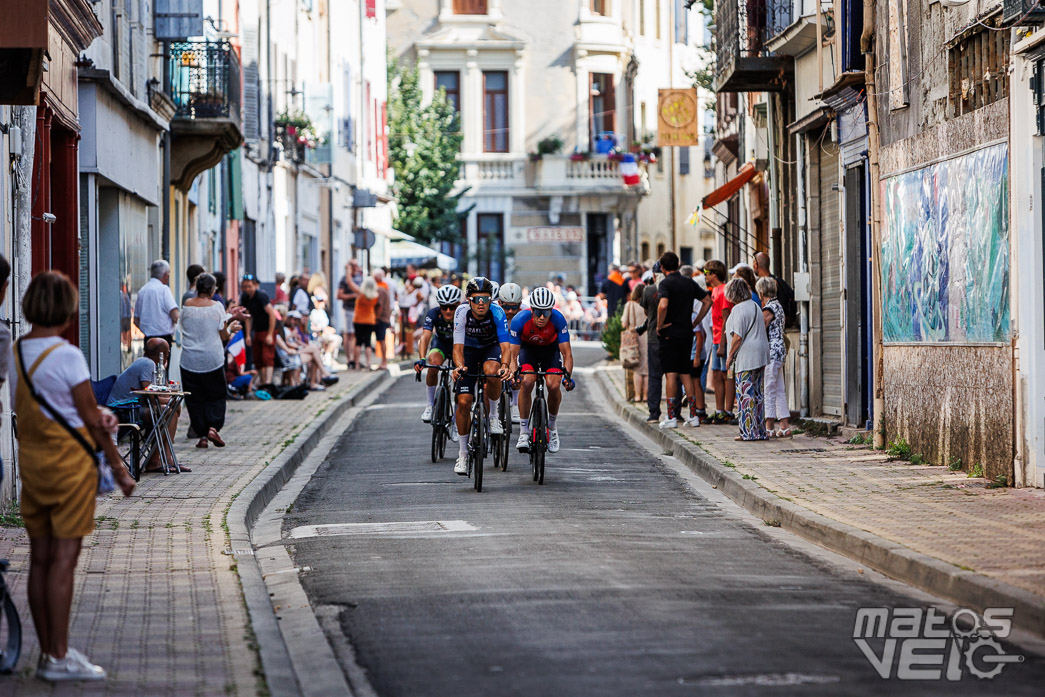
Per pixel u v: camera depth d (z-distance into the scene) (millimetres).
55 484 18031
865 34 44031
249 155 85688
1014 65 33656
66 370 18141
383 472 43375
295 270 101562
